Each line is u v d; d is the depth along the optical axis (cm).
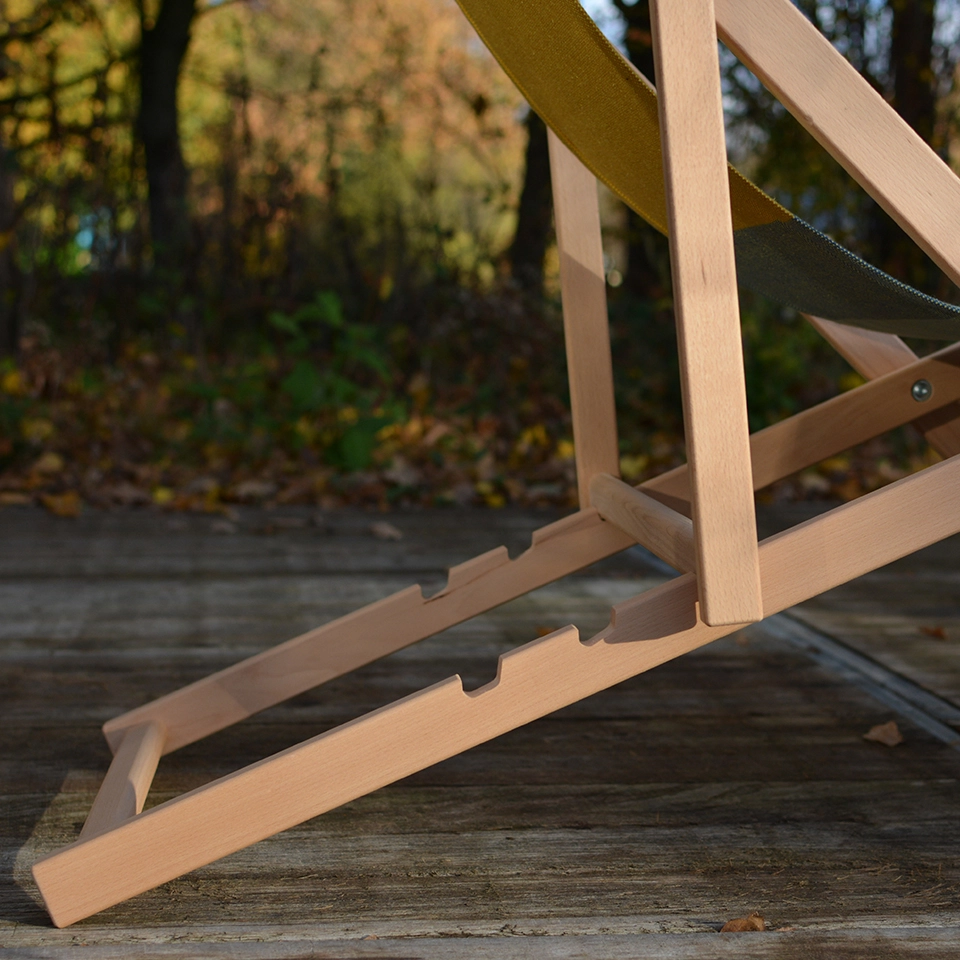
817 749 137
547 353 455
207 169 610
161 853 93
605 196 578
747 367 400
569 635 96
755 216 100
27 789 123
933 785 126
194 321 474
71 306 481
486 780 127
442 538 275
